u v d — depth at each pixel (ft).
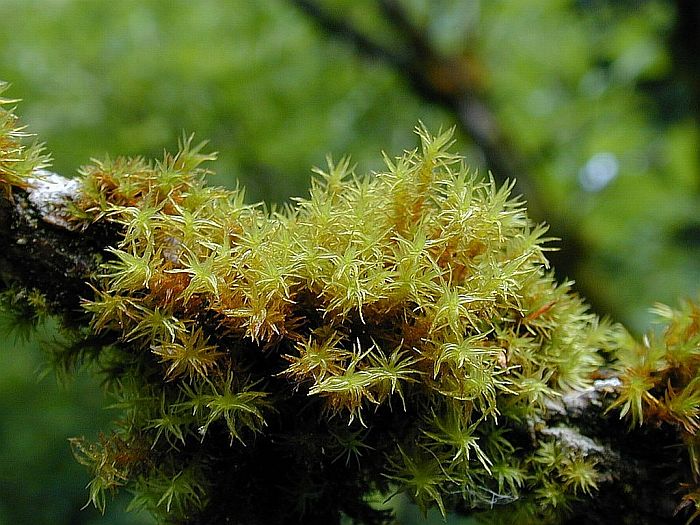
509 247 0.30
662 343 0.32
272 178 1.49
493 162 1.19
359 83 1.43
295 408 0.29
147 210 0.28
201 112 1.38
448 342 0.27
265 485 0.32
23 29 1.43
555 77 1.41
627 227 1.35
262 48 1.44
